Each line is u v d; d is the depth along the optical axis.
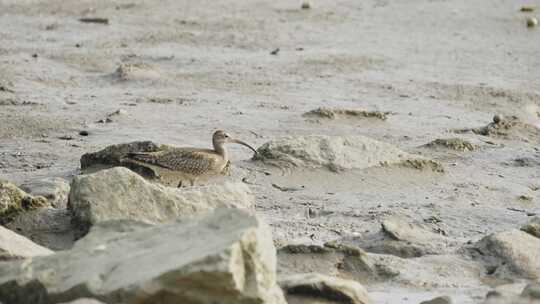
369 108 22.94
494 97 24.67
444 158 18.84
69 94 23.11
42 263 10.20
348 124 21.14
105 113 21.27
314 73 26.25
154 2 35.31
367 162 17.41
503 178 17.83
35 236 13.01
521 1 37.06
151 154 15.47
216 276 9.20
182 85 24.42
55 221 13.27
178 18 32.81
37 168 17.08
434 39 30.97
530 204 16.47
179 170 15.43
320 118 21.33
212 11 34.16
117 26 31.42
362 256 12.70
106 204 12.83
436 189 16.86
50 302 9.67
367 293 11.31
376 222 14.68
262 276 9.57
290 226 14.31
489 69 27.58
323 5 35.66
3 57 26.50
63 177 16.25
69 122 20.33
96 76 25.17
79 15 32.94
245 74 25.81
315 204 15.57
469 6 35.97
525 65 28.25
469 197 16.48
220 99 23.09
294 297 10.98
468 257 13.09
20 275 10.02
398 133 20.66
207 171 15.68
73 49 28.06
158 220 12.79
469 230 14.61
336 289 10.97
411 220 14.84
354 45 29.80
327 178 16.91
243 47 29.11
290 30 31.50
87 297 9.45
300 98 23.61
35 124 20.02
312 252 12.75
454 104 23.83
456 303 11.59
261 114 21.75
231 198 13.46
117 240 10.53
